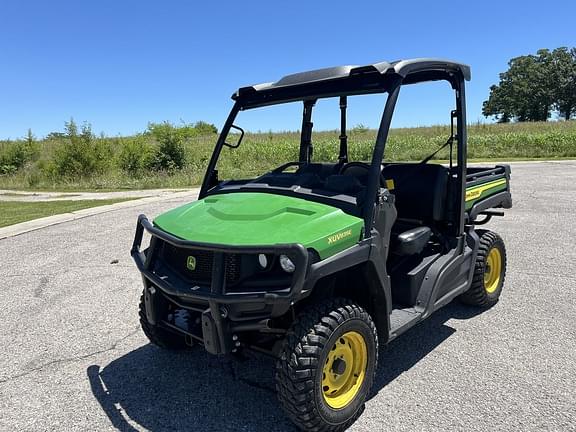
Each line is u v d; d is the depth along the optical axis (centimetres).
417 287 339
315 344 247
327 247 252
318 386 250
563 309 437
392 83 293
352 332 268
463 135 366
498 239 442
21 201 1338
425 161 392
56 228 848
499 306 449
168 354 370
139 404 303
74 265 611
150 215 941
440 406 291
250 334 288
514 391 305
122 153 2070
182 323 296
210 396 310
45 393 317
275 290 243
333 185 298
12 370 349
